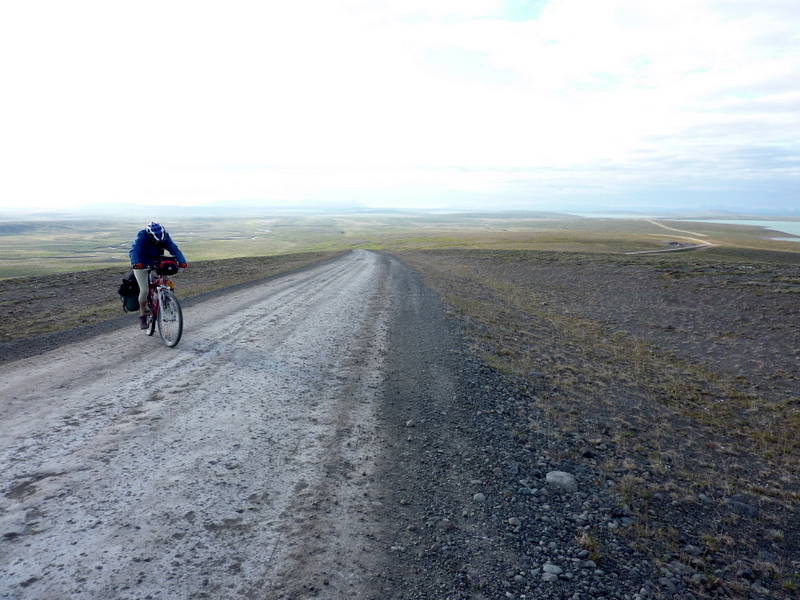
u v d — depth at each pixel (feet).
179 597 8.28
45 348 24.73
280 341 28.37
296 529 10.53
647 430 20.62
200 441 14.53
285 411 17.54
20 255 633.61
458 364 26.20
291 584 8.84
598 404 23.20
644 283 70.23
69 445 13.71
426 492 12.76
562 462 15.67
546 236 449.89
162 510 10.82
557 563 10.33
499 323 42.57
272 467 13.29
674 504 13.94
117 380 19.79
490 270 100.58
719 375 32.35
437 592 9.04
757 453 19.66
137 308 28.09
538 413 20.29
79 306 40.75
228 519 10.69
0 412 15.89
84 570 8.74
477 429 17.49
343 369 23.67
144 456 13.33
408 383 22.22
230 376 21.12
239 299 44.86
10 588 8.13
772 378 31.35
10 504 10.65
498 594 9.14
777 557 11.89
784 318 44.83
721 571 10.94
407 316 40.78
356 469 13.65
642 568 10.60
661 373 31.86
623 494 13.92
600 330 46.06
